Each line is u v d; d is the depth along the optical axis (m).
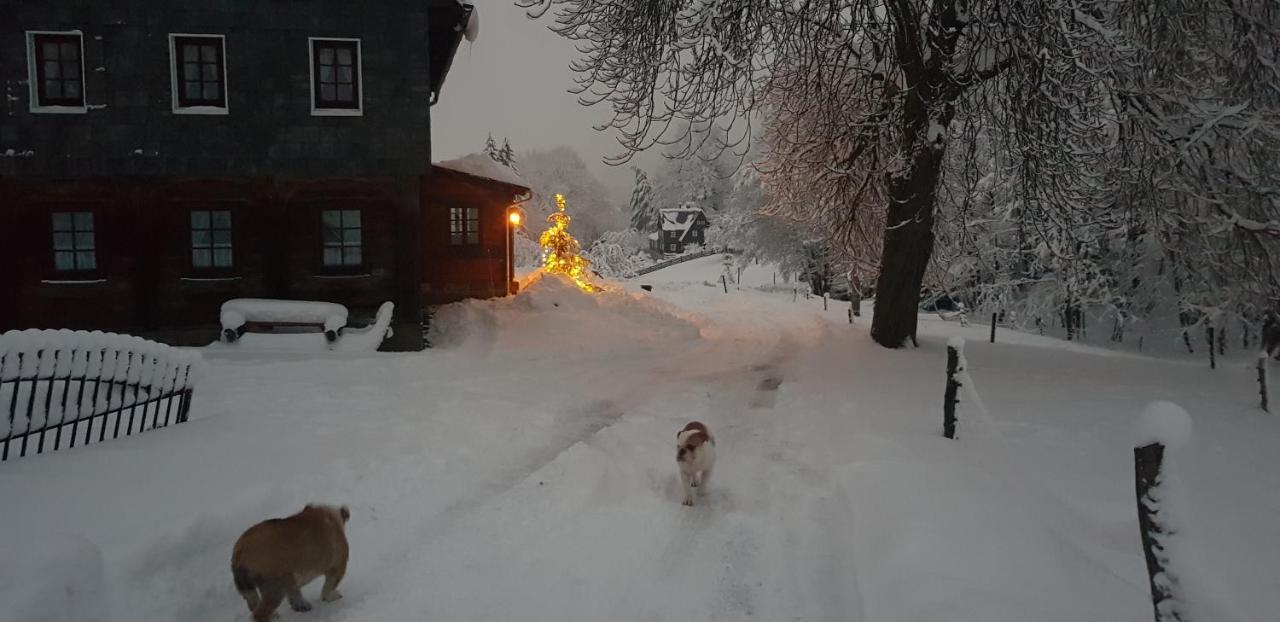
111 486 5.73
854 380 12.90
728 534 6.15
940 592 4.45
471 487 7.23
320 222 16.95
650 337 19.86
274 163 16.38
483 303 20.28
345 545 4.88
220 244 16.55
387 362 14.47
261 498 6.07
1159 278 22.75
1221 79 14.93
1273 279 15.38
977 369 14.73
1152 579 3.40
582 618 4.73
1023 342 23.44
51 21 15.45
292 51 16.38
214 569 5.20
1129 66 13.26
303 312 15.89
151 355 7.50
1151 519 3.42
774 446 8.87
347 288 17.16
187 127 15.98
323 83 16.69
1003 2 13.39
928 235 17.77
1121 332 26.22
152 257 16.09
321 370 13.38
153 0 15.71
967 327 28.88
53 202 15.79
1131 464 7.50
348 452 7.54
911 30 14.96
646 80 15.16
